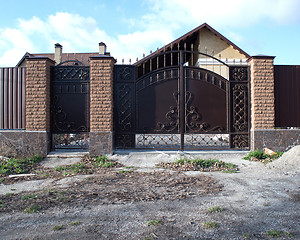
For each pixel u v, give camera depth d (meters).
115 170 6.15
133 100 7.84
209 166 6.40
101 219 3.07
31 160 7.16
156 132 7.84
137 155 7.37
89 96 7.82
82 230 2.77
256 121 7.61
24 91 7.88
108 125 7.49
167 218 3.09
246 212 3.26
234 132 7.84
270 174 5.43
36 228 2.83
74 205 3.59
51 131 7.86
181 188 4.46
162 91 7.89
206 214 3.21
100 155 7.42
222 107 7.90
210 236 2.60
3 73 7.97
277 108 7.89
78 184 4.82
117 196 4.00
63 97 7.88
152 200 3.80
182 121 7.80
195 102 7.88
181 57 7.92
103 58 7.59
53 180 5.24
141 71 16.53
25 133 7.64
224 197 3.92
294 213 3.21
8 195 4.17
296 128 8.09
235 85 7.91
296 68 8.05
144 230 2.76
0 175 5.76
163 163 6.73
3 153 7.65
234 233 2.67
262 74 7.67
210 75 7.92
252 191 4.21
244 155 7.42
